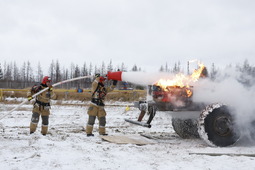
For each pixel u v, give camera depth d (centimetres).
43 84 779
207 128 673
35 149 571
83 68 7444
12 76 8231
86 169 459
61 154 541
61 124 1089
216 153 595
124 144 695
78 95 2545
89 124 791
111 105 2028
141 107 753
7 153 534
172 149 654
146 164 502
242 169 476
